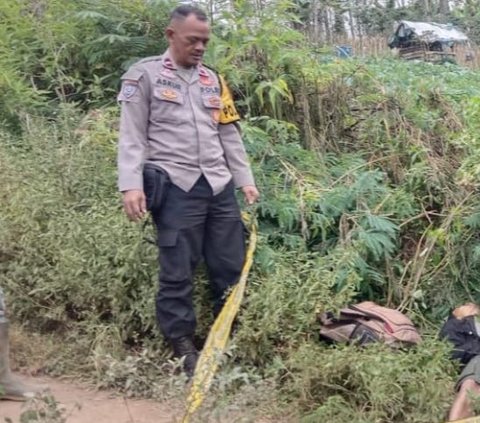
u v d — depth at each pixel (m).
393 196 5.57
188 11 4.40
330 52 6.93
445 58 15.95
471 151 5.87
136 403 4.25
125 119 4.39
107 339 4.66
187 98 4.46
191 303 4.54
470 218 5.40
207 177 4.47
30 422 3.40
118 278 4.75
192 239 4.48
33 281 5.08
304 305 4.54
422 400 4.07
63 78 6.75
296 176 5.70
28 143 5.89
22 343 4.83
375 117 6.23
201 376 3.89
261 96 6.09
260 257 4.88
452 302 5.28
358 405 4.15
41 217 5.25
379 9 20.59
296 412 4.14
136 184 4.34
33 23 7.12
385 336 4.46
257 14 6.40
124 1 6.93
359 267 5.08
